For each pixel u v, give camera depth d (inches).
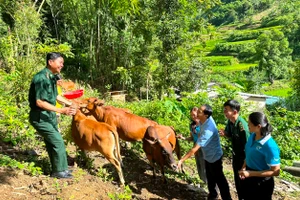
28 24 443.8
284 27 2319.1
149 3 538.0
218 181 208.8
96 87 589.0
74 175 199.9
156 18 537.6
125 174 229.3
